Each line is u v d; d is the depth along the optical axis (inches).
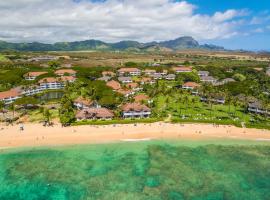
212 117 4712.1
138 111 4699.8
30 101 5068.9
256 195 2476.6
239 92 6299.2
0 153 3304.6
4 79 7209.6
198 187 2593.5
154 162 3117.6
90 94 5762.8
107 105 5128.0
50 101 5915.4
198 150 3474.4
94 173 2849.4
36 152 3358.8
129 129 4143.7
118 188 2561.5
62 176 2785.4
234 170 2945.4
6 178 2741.1
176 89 6889.8
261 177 2802.7
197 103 5792.3
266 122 4532.5
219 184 2655.0
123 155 3304.6
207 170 2935.5
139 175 2812.5
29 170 2906.0
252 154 3368.6
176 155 3316.9
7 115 4731.8
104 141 3725.4
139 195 2449.6
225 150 3484.3
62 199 2384.4
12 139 3693.4
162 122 4461.1
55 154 3309.5
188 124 4387.3
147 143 3686.0
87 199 2384.4
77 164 3053.6
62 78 7642.7
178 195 2455.7
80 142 3676.2
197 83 7573.8
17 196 2434.8
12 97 5807.1
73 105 5398.6
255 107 5113.2
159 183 2657.5
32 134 3870.6
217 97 5856.3
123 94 6033.5
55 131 3993.6
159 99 6043.3
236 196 2456.9
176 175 2817.4
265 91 6919.3
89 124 4274.1
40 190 2529.5
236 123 4357.8
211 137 3922.2
